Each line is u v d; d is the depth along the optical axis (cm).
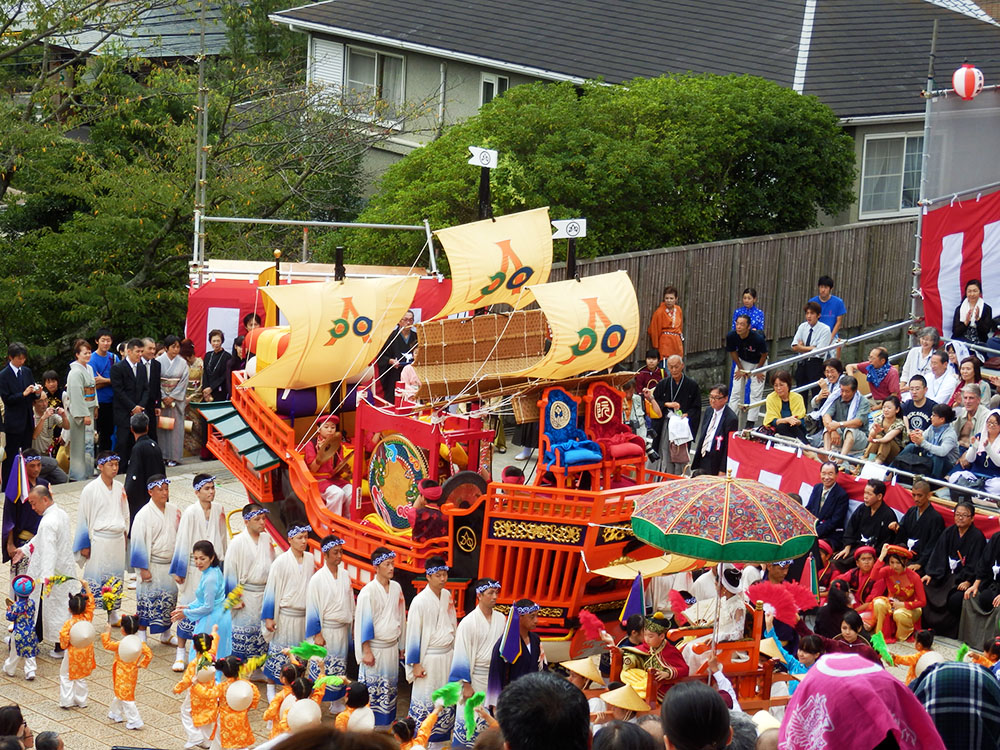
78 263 4794
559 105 4247
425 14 5853
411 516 2423
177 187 4809
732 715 1309
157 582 2653
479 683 2197
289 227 5375
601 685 2108
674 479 2483
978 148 3681
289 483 2692
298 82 6219
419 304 3772
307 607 2373
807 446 2927
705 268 4209
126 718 2284
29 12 5169
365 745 510
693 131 4319
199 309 3812
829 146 4528
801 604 2031
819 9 5325
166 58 6969
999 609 2548
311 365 2608
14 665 2498
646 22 5412
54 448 3659
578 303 2375
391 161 5862
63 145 5081
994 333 3641
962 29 5378
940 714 959
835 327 3766
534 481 2464
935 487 2894
